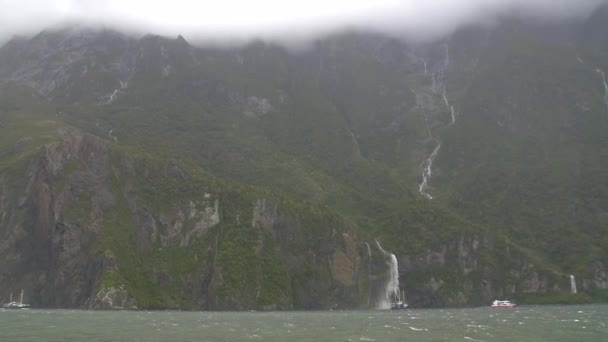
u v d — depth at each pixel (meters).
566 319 141.88
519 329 112.38
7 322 123.75
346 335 100.81
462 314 175.25
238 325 122.12
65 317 143.62
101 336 96.06
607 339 94.81
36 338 92.50
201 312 193.62
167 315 163.12
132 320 134.75
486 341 91.94
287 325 123.06
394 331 108.69
